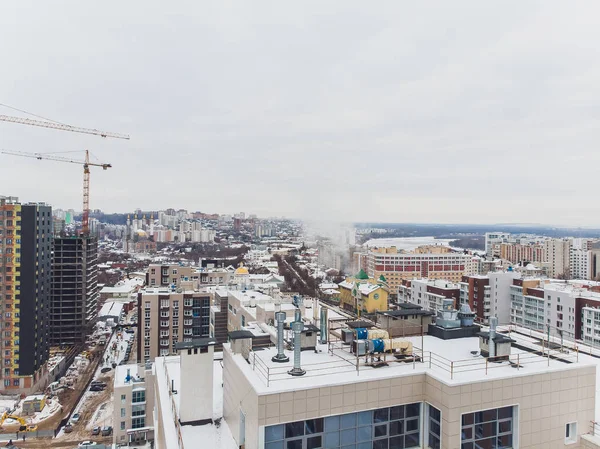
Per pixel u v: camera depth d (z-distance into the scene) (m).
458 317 37.28
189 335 123.38
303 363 28.69
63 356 152.50
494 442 25.56
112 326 199.62
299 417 23.62
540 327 140.12
